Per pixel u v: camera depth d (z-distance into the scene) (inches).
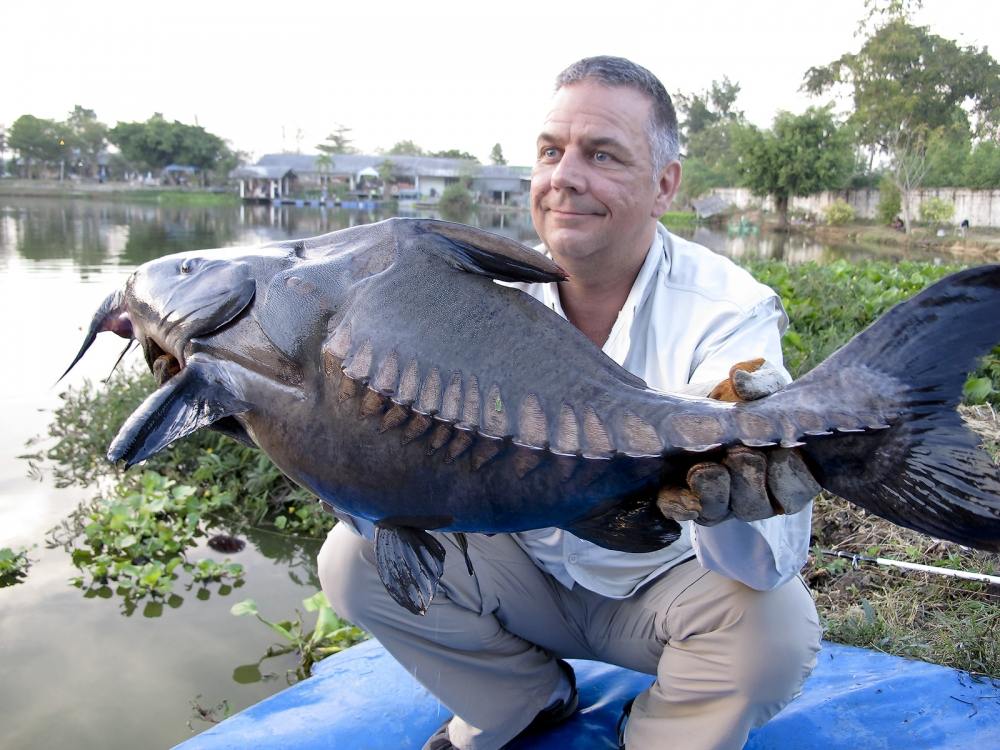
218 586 215.8
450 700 109.0
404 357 76.0
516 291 79.2
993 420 219.0
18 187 2591.0
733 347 95.7
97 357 384.5
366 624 106.0
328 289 79.8
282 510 258.5
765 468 70.6
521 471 75.5
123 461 76.2
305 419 79.8
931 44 1895.9
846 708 118.0
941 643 136.9
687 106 3395.7
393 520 82.0
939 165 1569.9
